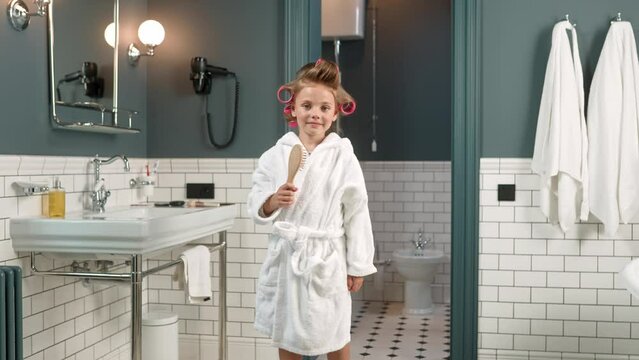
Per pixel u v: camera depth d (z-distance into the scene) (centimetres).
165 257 402
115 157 334
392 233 570
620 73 348
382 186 571
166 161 402
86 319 338
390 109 566
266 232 392
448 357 411
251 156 394
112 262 320
